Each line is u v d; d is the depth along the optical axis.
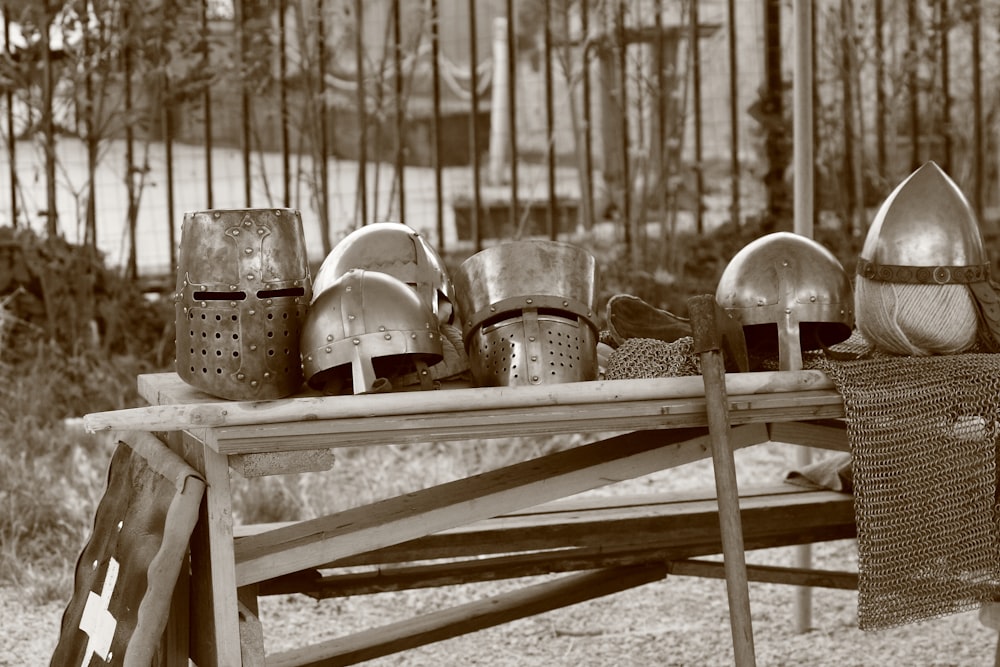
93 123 9.96
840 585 4.19
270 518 6.35
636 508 4.22
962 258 3.32
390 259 3.43
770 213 9.67
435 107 9.31
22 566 5.88
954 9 10.17
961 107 12.09
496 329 3.17
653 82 10.73
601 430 3.04
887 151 11.73
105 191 12.91
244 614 3.11
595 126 15.48
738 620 2.96
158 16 8.79
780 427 3.61
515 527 4.00
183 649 3.11
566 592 4.02
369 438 2.90
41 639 5.14
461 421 2.94
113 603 3.08
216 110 14.98
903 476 3.23
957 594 3.34
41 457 7.05
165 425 2.79
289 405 2.84
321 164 9.20
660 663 4.96
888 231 3.35
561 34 11.34
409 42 9.95
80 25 9.09
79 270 8.65
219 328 2.96
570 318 3.21
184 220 3.04
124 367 8.30
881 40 10.02
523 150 16.34
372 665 4.97
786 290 3.30
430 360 3.15
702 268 9.46
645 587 5.88
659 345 3.34
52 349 8.30
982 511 3.32
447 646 5.18
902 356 3.39
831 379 3.19
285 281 3.00
